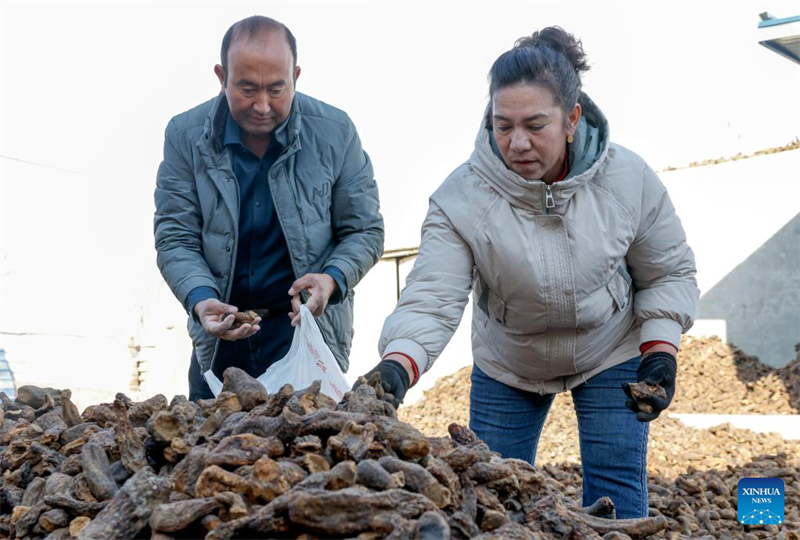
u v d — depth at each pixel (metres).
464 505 2.28
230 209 3.72
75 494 2.40
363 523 1.96
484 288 3.30
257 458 2.20
